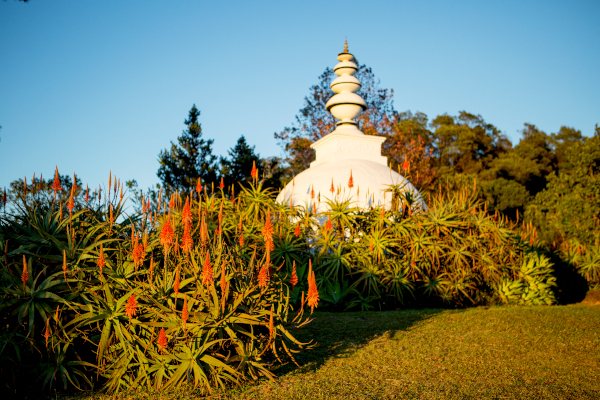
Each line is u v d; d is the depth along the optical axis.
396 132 35.59
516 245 13.90
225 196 12.35
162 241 5.68
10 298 5.54
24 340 5.51
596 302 15.56
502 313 10.78
